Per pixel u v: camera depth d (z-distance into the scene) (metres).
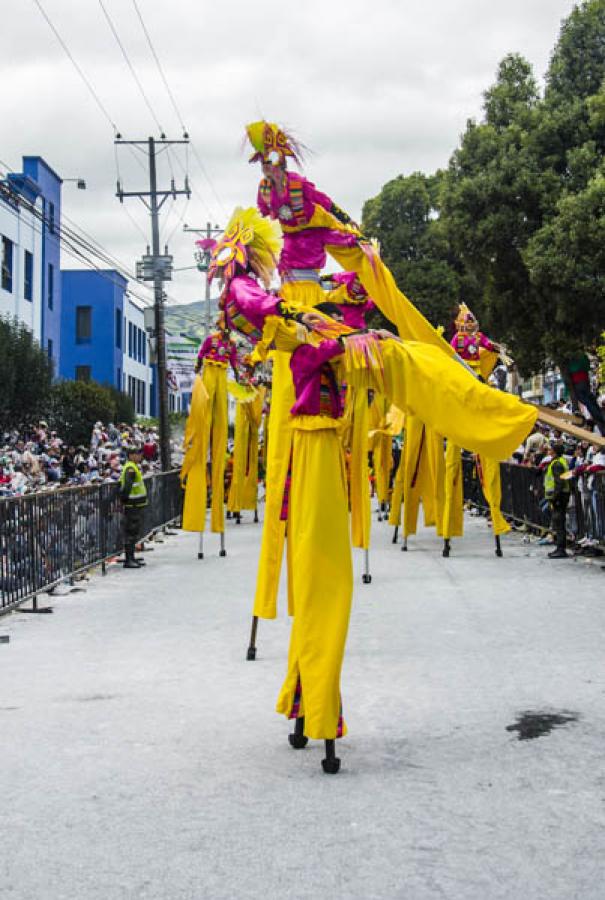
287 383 7.31
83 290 55.19
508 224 24.31
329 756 5.27
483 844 4.26
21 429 28.94
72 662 8.23
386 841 4.30
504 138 24.88
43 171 36.84
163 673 7.77
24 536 10.76
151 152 29.80
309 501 5.43
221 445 16.12
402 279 37.34
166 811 4.71
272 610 7.33
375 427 21.03
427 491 16.22
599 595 11.25
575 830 4.41
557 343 23.95
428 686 7.17
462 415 5.32
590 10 24.89
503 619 9.80
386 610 10.48
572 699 6.72
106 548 14.33
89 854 4.21
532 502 17.89
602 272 21.83
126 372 59.53
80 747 5.79
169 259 28.44
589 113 23.89
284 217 6.21
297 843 4.29
